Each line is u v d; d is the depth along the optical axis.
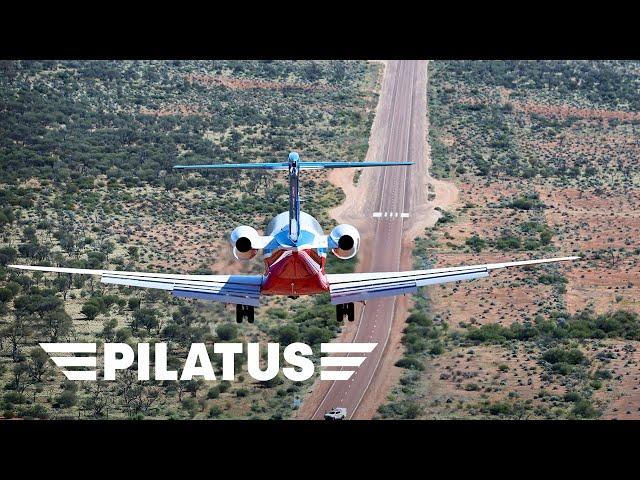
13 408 106.12
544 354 119.44
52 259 153.50
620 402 108.19
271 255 57.06
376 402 106.56
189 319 124.00
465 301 135.88
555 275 151.12
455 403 106.50
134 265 153.62
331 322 123.94
